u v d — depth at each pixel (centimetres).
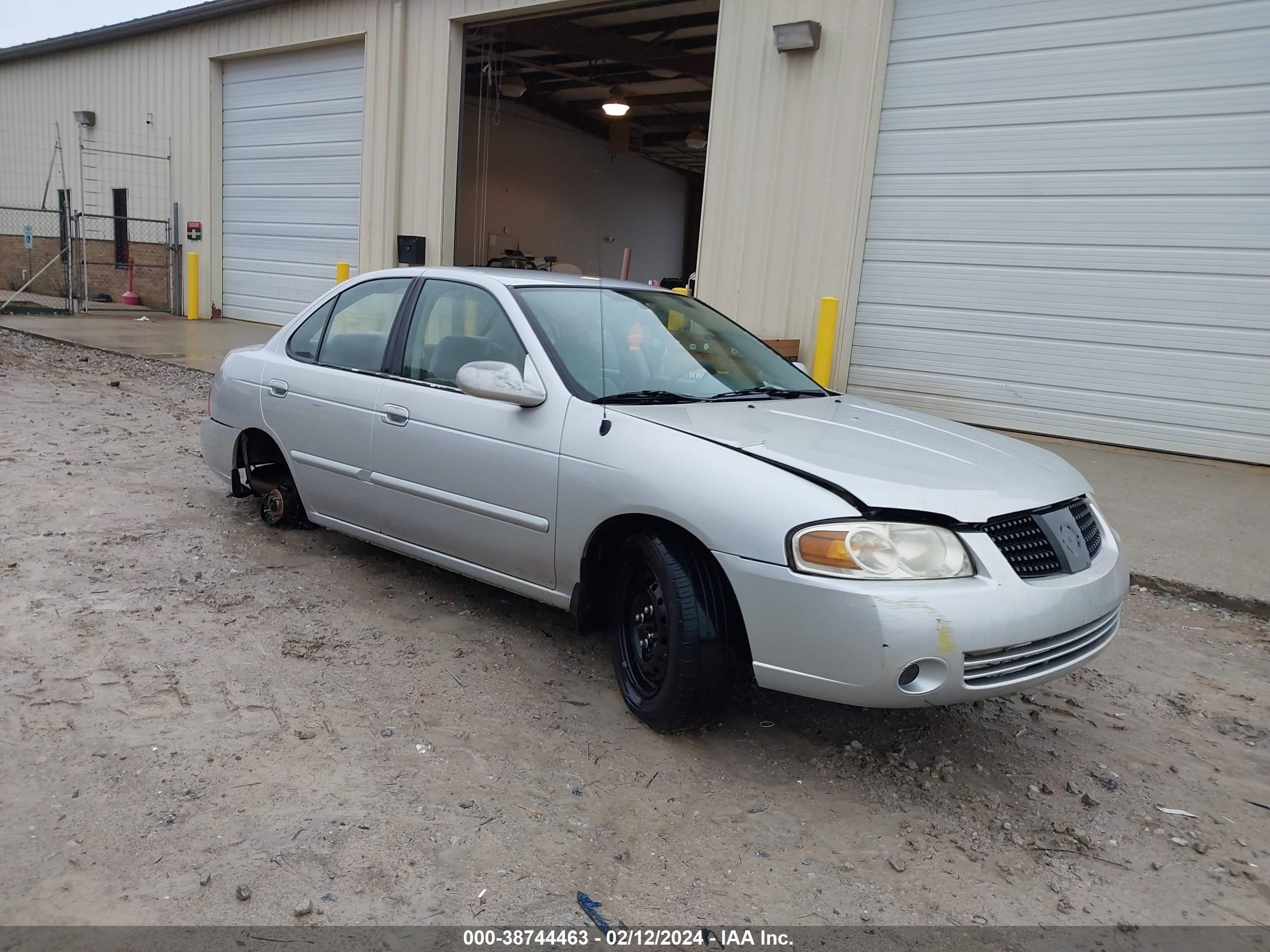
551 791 301
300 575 479
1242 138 751
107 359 1210
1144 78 785
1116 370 825
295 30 1524
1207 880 275
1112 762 342
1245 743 362
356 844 267
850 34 917
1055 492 331
